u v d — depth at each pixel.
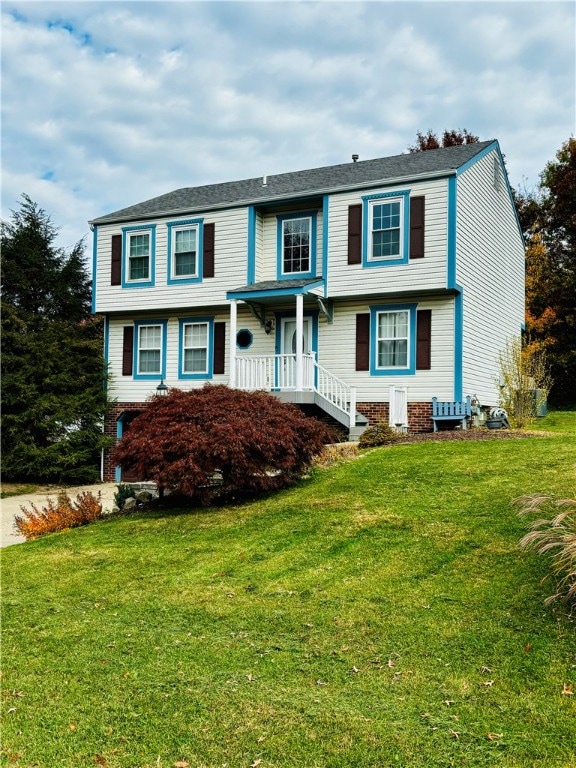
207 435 10.23
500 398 19.77
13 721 4.55
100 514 11.34
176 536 8.99
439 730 4.03
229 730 4.23
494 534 7.13
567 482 8.58
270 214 18.98
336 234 17.41
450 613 5.57
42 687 5.02
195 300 19.38
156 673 5.11
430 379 16.56
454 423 16.42
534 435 13.19
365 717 4.23
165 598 6.76
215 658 5.29
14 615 6.66
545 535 6.06
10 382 20.03
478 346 17.89
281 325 18.75
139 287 20.23
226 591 6.76
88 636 5.96
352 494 9.55
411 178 16.31
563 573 5.84
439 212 16.09
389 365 17.16
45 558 8.66
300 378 16.53
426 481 9.60
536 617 5.30
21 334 21.81
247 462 10.18
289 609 6.11
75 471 20.14
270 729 4.20
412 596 6.00
